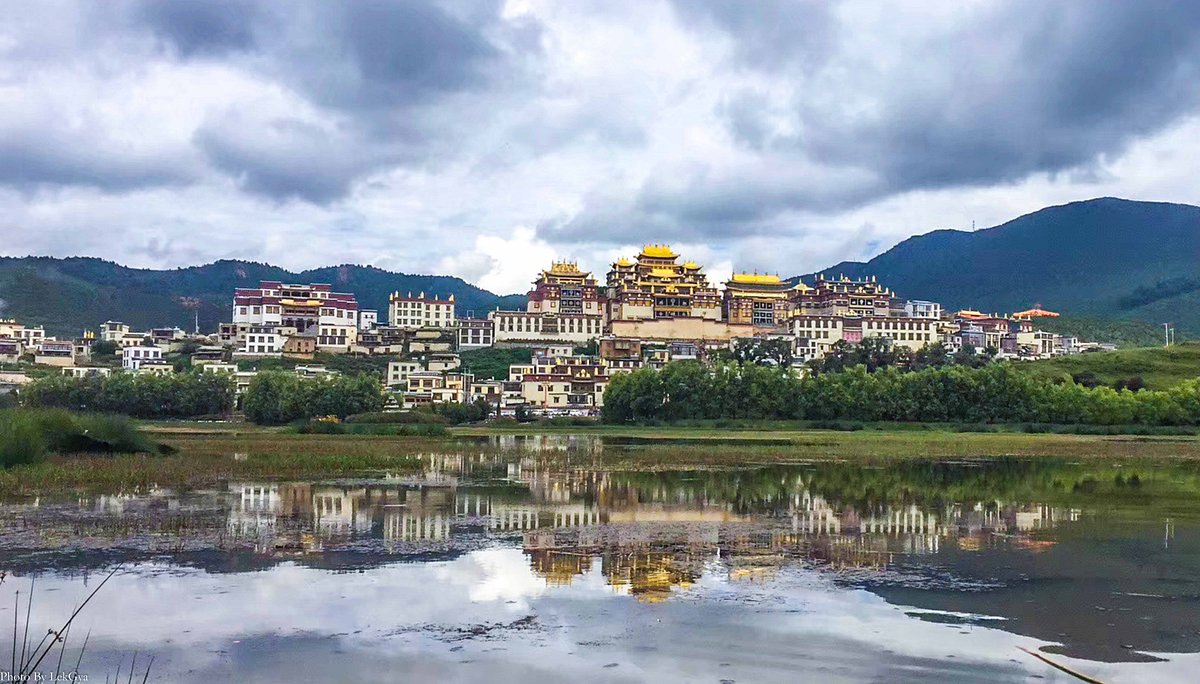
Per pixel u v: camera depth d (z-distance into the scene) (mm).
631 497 54719
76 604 27531
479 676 21750
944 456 95188
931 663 22688
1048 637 24891
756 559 34938
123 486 55688
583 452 97562
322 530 41000
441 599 28625
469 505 50406
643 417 190000
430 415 186625
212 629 25328
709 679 21531
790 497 55250
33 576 30984
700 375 187625
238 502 49906
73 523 41469
